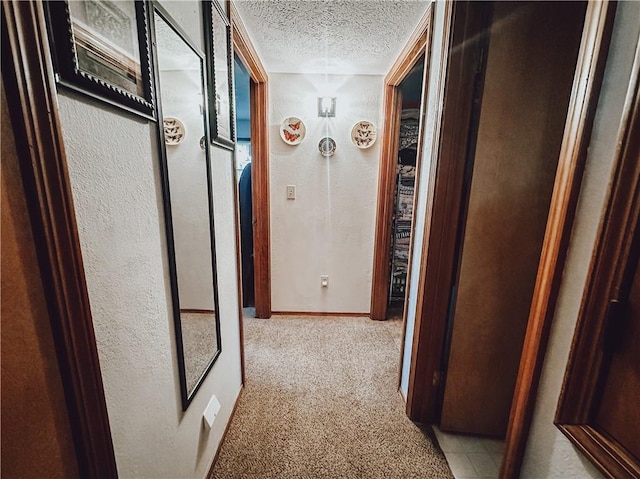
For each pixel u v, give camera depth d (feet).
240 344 5.55
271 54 6.61
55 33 1.53
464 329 4.58
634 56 1.72
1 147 1.32
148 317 2.54
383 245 8.47
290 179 8.31
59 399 1.65
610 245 1.82
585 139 2.02
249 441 4.63
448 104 4.01
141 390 2.46
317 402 5.50
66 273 1.62
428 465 4.32
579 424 2.06
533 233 4.21
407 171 9.11
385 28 5.43
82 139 1.76
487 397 4.77
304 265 8.86
